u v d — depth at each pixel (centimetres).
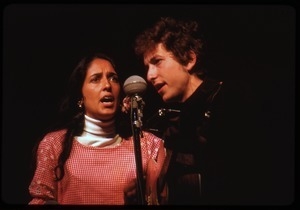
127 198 461
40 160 466
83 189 460
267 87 496
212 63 495
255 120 488
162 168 468
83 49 502
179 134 479
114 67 489
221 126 481
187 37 494
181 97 489
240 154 480
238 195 474
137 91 390
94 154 468
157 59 494
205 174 471
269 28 501
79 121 480
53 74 501
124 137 477
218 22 498
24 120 499
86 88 478
